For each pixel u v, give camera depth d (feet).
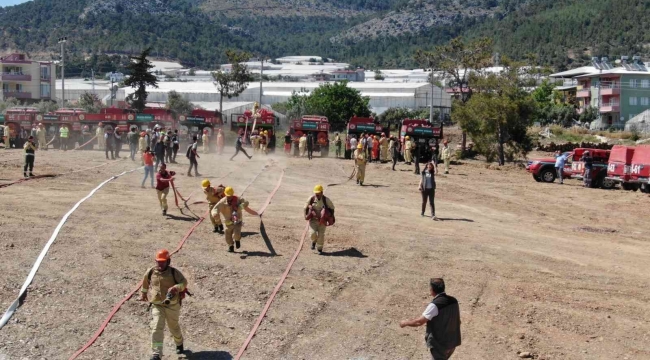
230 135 173.68
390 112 326.85
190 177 97.86
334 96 307.99
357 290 47.57
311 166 122.83
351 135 151.12
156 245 55.57
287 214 71.46
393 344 39.06
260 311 42.65
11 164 105.40
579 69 426.92
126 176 95.76
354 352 37.76
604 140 243.81
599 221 82.84
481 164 156.25
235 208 54.85
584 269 56.29
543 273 54.34
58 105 301.02
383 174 116.06
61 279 45.75
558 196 103.09
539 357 38.11
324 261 54.08
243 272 49.88
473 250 60.44
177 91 360.89
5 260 48.91
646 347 40.24
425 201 76.38
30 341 36.37
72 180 89.35
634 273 55.72
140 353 36.04
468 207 86.48
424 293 47.70
